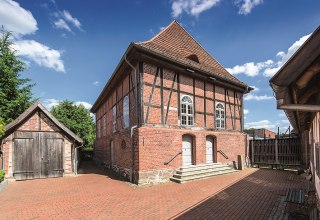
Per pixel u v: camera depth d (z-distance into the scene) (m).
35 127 12.92
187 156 12.38
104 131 19.09
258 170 14.41
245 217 5.90
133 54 10.76
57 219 5.99
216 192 8.54
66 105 26.06
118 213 6.35
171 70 12.06
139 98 10.84
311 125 6.84
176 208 6.70
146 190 9.07
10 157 12.12
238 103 16.03
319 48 1.90
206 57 16.03
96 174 13.91
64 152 13.48
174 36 14.74
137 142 10.41
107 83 15.43
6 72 18.12
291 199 5.55
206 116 13.48
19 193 9.07
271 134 31.61
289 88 2.28
